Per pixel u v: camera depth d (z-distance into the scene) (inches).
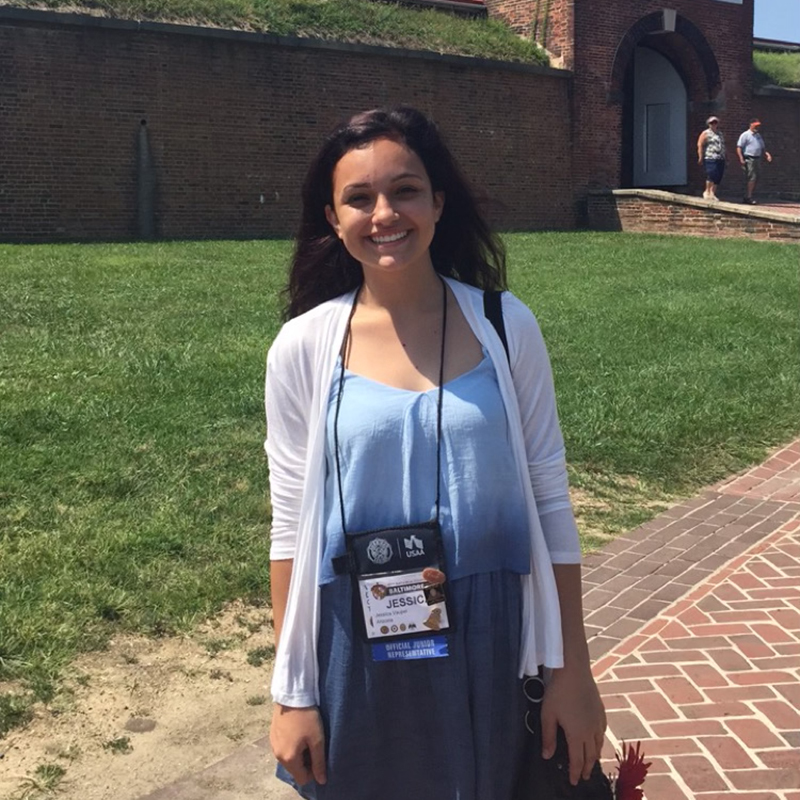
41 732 142.9
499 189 932.6
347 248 85.8
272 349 86.9
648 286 529.7
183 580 185.0
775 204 1040.8
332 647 82.4
